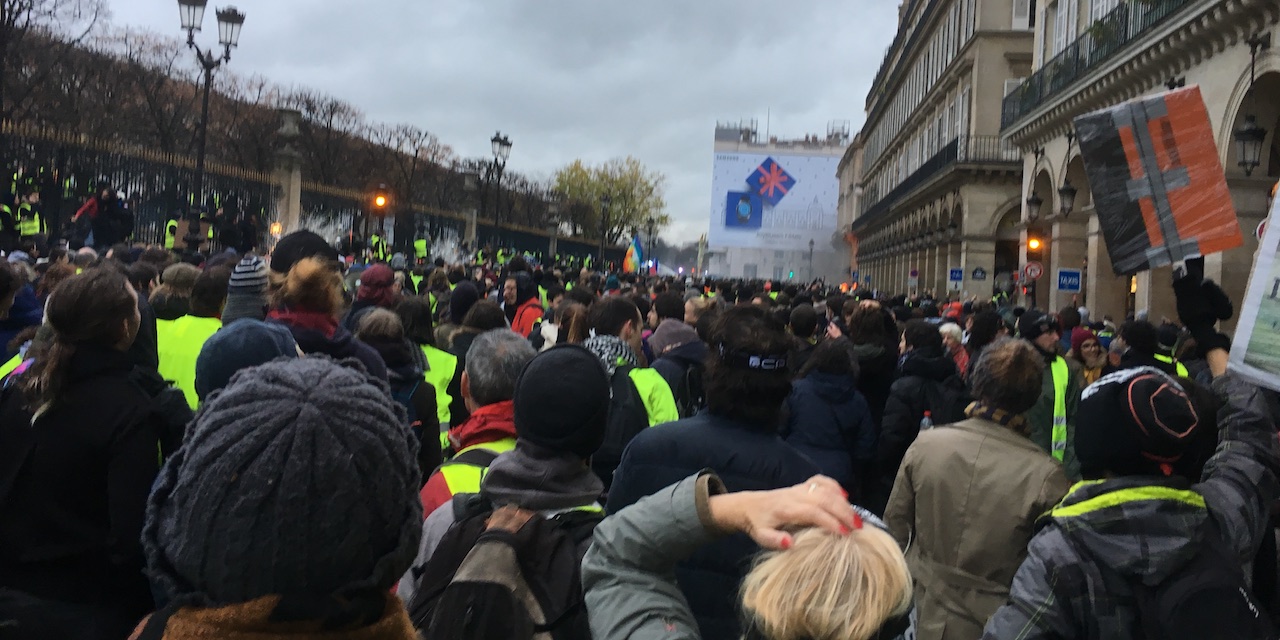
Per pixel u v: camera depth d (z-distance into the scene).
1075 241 25.47
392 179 49.19
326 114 48.84
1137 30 19.83
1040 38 28.88
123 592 2.71
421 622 2.00
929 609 3.38
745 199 94.25
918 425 5.70
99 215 15.82
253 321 3.15
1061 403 5.59
